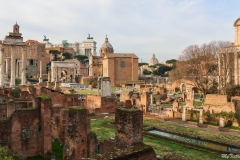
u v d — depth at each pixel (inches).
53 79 5600.4
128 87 4955.7
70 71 5831.7
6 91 2011.6
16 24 3078.2
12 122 872.3
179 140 1235.9
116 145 658.8
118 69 5664.4
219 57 2731.3
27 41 6668.3
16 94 2070.6
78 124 750.5
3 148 703.1
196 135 1396.4
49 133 925.8
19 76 5541.3
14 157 788.0
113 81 5561.0
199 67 2935.5
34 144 921.5
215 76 3144.7
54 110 1407.5
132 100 2421.3
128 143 622.5
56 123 1152.8
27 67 6363.2
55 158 901.2
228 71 2726.4
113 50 7263.8
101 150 898.1
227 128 1600.6
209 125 1656.0
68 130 766.5
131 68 5772.6
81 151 755.4
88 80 5502.0
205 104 1929.1
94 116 1963.6
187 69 3161.9
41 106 930.7
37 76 5979.3
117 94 3245.6
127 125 626.2
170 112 2026.3
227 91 2343.8
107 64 5561.0
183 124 1733.5
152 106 2415.1
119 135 651.5
